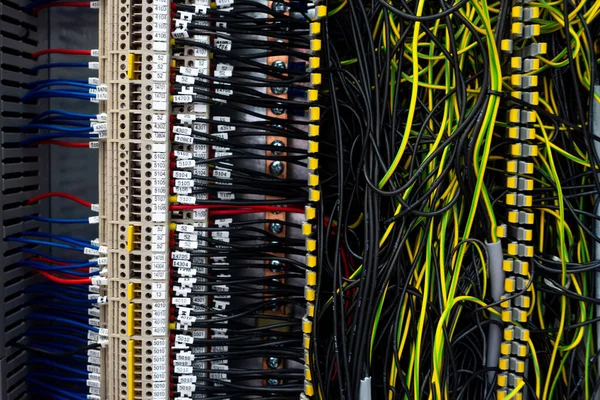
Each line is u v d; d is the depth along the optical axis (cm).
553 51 86
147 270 83
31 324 102
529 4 80
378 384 87
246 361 100
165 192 83
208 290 92
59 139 107
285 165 98
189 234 85
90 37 108
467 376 87
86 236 108
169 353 85
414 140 85
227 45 88
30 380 100
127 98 81
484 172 80
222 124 86
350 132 88
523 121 80
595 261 82
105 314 89
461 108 77
